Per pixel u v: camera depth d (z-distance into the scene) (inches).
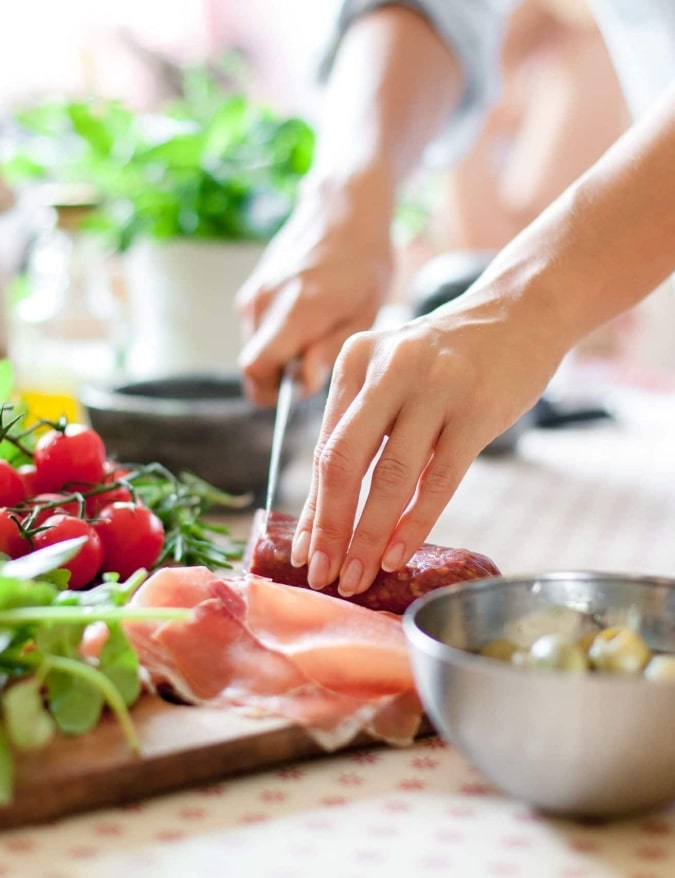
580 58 112.5
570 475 72.0
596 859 25.3
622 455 77.5
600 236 38.2
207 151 84.2
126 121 87.8
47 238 91.1
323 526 34.1
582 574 30.2
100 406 59.3
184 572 32.7
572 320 37.7
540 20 115.2
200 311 81.4
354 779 29.1
